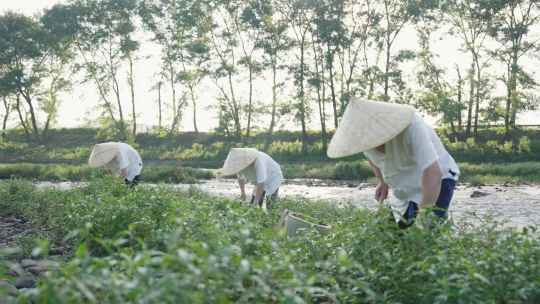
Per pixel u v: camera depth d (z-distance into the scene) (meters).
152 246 6.05
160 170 30.45
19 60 60.53
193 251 3.63
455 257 4.08
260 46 52.50
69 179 33.31
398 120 5.39
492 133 48.50
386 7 49.94
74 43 59.94
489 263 3.89
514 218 13.67
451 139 48.62
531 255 4.24
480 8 45.59
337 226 5.14
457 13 48.03
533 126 48.34
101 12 58.00
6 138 60.47
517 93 45.31
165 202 7.30
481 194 20.39
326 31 48.91
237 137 54.84
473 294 3.62
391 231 4.55
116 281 2.89
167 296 2.71
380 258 4.28
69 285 2.82
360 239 4.46
